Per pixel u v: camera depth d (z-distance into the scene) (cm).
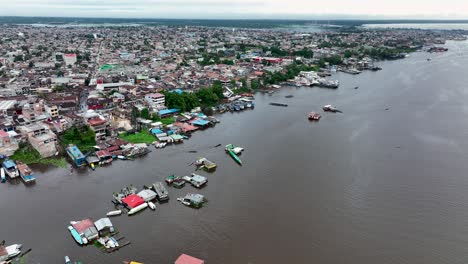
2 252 6450
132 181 9569
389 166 10631
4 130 12162
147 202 8362
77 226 7256
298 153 11675
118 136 12781
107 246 6806
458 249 6994
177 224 7625
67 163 10725
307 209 8294
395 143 12569
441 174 10088
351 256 6769
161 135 12812
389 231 7531
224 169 10425
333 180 9738
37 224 7500
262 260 6600
